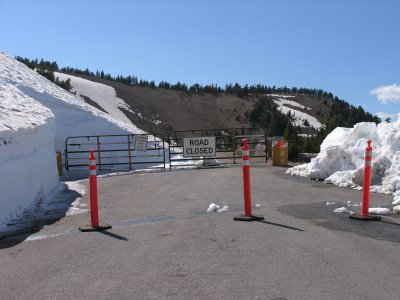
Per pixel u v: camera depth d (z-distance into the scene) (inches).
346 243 234.2
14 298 173.8
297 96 6638.8
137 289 177.5
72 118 866.8
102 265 210.7
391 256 210.8
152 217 325.7
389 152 435.8
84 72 6003.9
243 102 5954.7
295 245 232.4
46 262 221.0
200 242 244.5
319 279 182.1
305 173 550.0
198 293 171.0
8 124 390.0
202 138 781.3
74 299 170.1
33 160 427.5
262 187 463.2
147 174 677.9
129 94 5378.9
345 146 510.3
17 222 336.2
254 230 267.9
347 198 377.1
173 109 5413.4
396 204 337.4
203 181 545.6
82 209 384.8
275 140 870.4
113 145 895.7
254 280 182.9
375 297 163.2
